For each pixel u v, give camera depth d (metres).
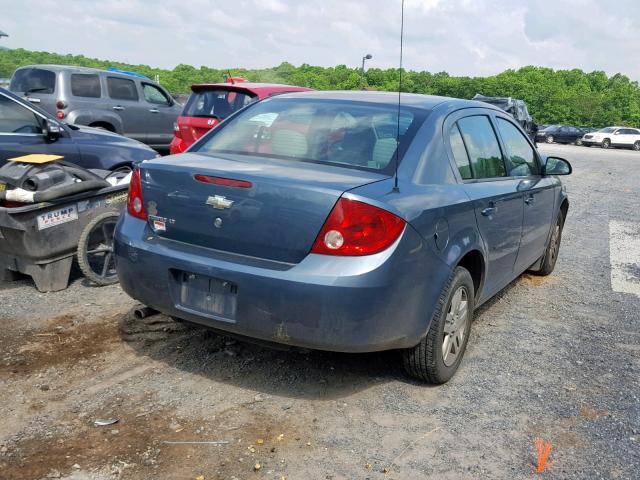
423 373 3.68
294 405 3.44
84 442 3.00
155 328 4.36
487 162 4.43
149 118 13.16
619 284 6.34
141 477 2.76
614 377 4.08
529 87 108.31
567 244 8.14
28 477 2.72
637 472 3.02
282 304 3.08
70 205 4.99
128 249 3.52
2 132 6.09
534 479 2.92
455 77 109.75
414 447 3.12
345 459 2.98
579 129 47.16
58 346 4.03
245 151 3.87
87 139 6.83
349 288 3.02
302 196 3.08
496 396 3.72
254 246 3.20
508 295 5.77
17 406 3.29
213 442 3.05
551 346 4.57
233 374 3.75
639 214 11.08
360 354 4.12
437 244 3.44
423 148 3.65
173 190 3.42
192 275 3.34
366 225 3.06
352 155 3.61
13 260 5.05
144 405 3.36
